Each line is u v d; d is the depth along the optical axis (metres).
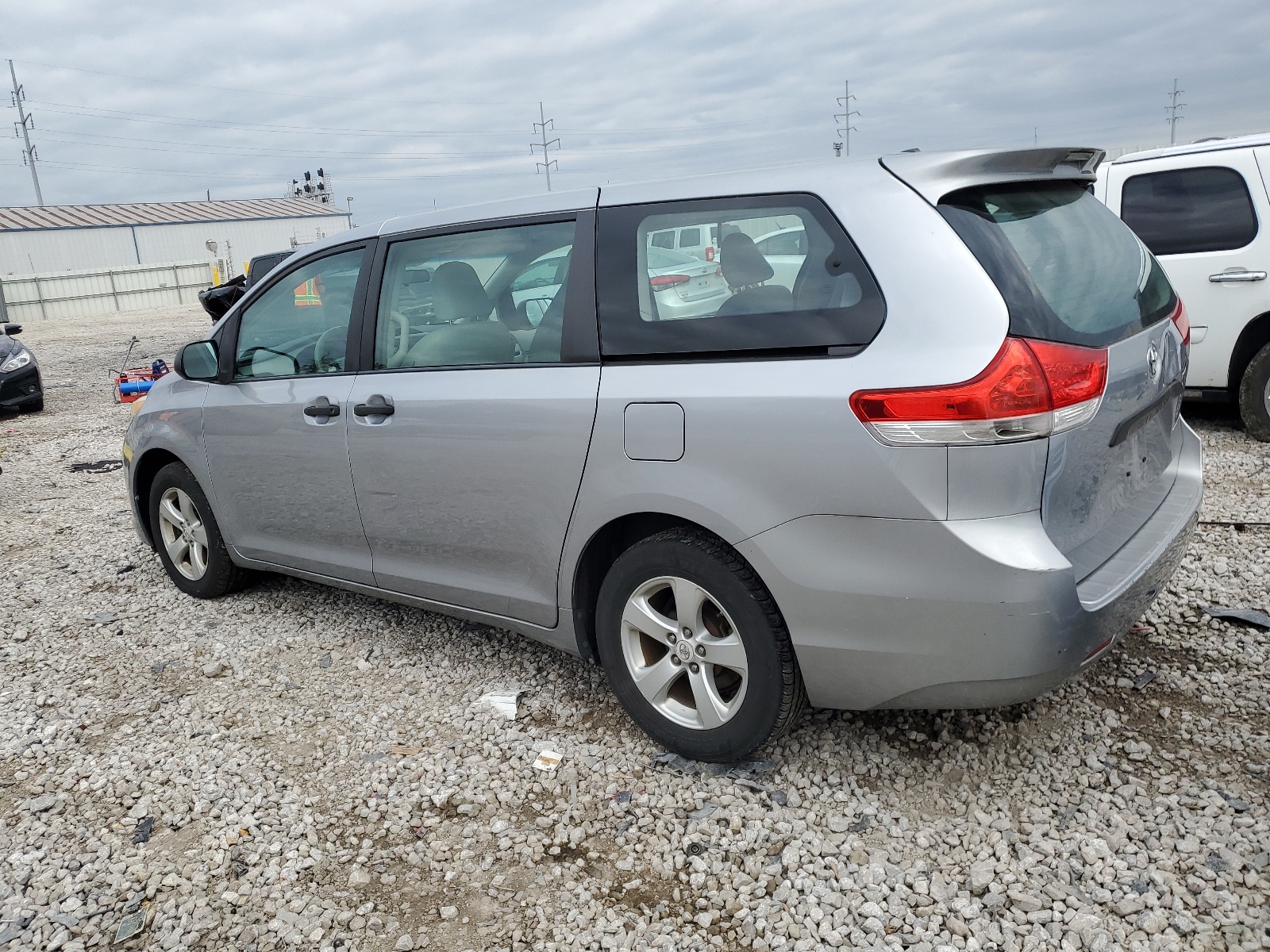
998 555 2.29
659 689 2.98
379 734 3.37
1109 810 2.61
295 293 4.03
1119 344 2.58
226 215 63.03
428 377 3.43
